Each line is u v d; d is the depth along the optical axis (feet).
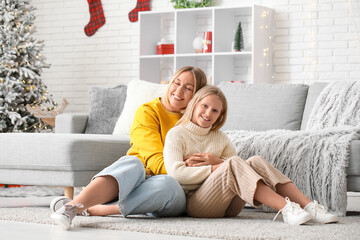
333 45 20.49
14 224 8.32
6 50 21.33
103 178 8.30
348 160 9.87
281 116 13.10
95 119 15.94
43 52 25.40
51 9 25.41
